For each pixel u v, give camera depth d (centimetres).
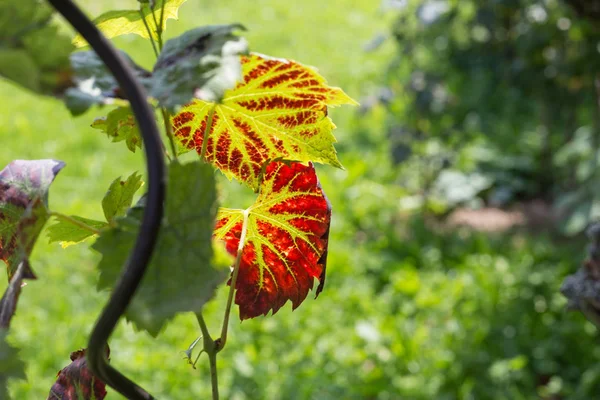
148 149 58
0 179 79
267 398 360
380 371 372
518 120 672
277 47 982
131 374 373
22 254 68
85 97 61
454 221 561
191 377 372
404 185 594
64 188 610
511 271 450
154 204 58
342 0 1227
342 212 558
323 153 86
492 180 588
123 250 63
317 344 396
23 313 430
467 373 373
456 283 440
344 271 479
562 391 373
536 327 412
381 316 429
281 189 90
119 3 1072
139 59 889
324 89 78
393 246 512
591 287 155
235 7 1169
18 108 777
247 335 406
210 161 90
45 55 60
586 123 609
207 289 61
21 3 60
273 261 94
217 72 63
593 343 399
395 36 563
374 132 700
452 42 585
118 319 58
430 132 571
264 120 83
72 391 87
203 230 62
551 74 510
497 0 493
